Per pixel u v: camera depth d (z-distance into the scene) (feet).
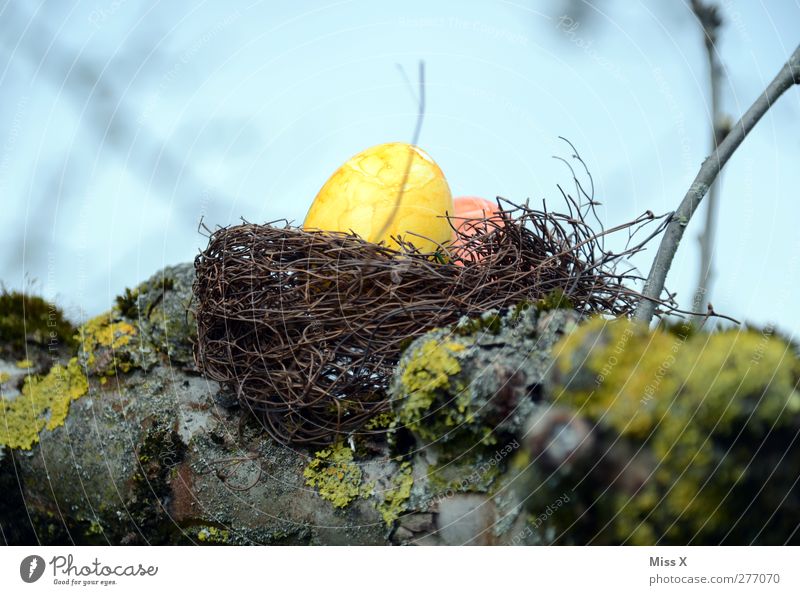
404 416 5.46
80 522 6.56
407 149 7.45
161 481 6.30
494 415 5.39
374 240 7.02
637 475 5.30
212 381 6.59
